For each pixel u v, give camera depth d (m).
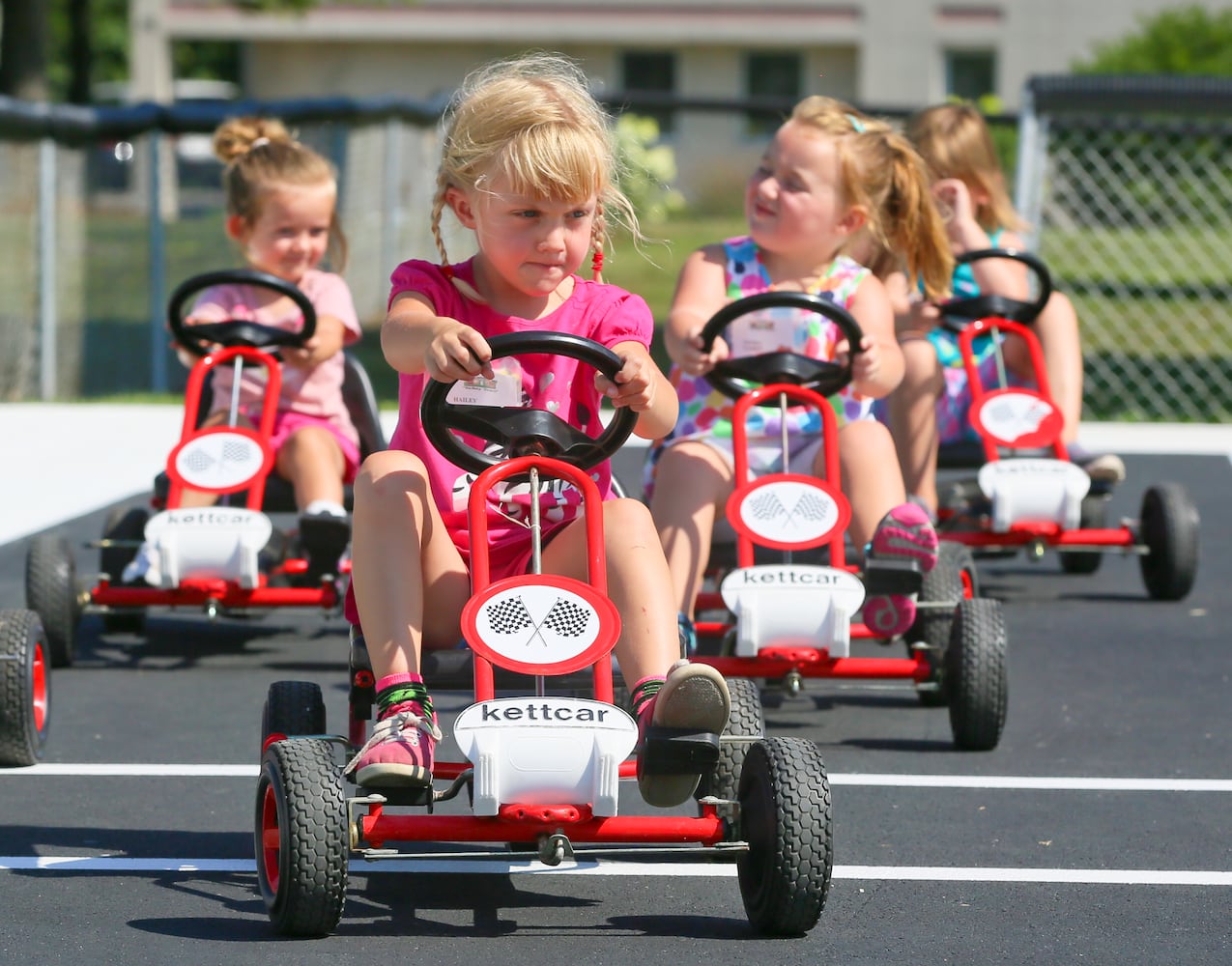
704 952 10.56
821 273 17.42
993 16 99.06
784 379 15.95
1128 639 19.75
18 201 37.41
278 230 19.67
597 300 12.18
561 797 10.26
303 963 10.33
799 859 10.34
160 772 14.51
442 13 103.19
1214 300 47.19
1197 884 11.97
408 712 10.69
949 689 15.23
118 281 47.94
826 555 16.08
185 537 17.11
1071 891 11.80
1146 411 38.84
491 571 12.05
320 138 42.19
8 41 54.78
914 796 13.99
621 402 11.09
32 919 11.10
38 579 17.80
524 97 11.27
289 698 11.89
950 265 19.20
